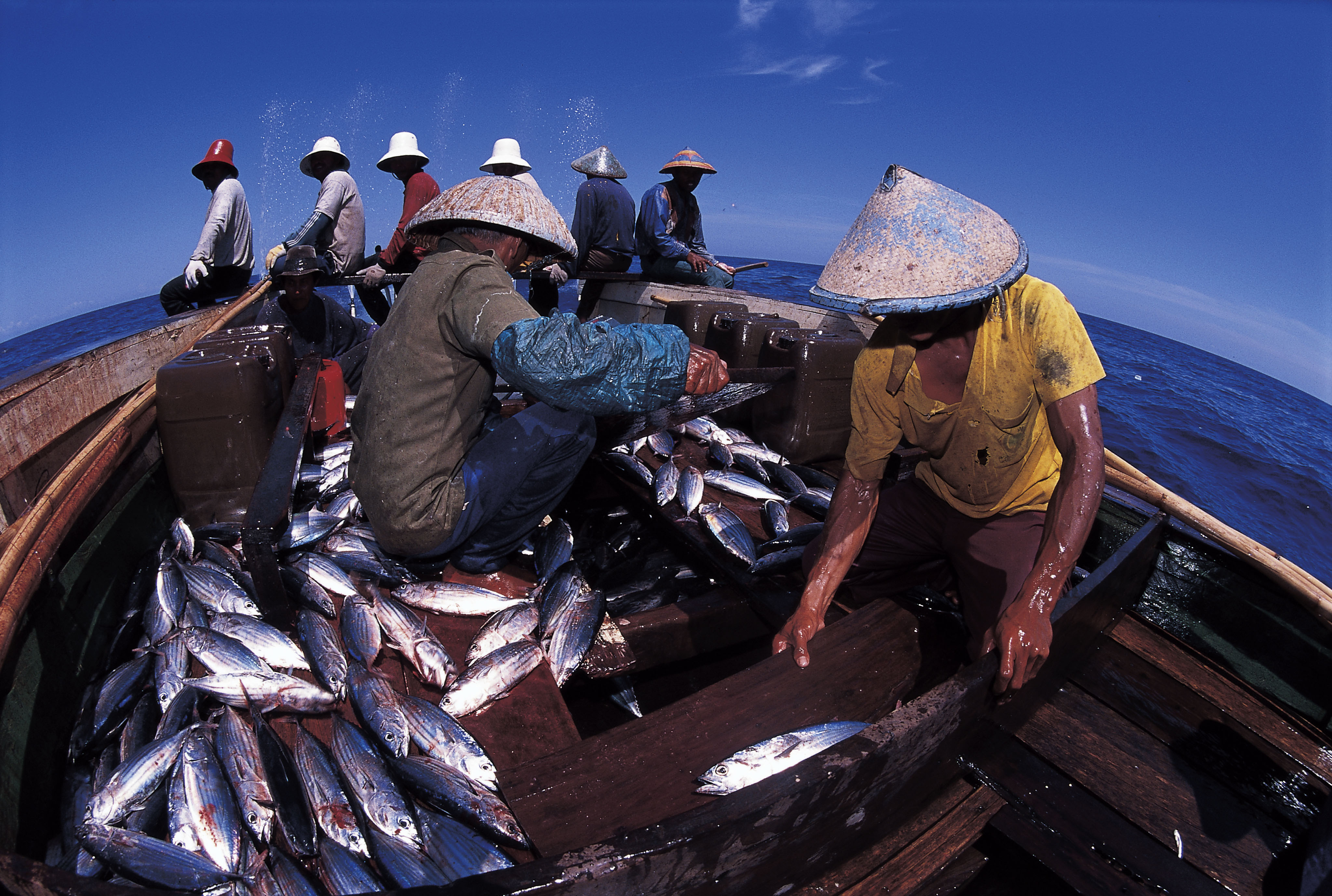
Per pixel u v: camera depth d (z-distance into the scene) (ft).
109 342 12.42
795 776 4.77
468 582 9.23
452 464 8.11
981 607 8.04
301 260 15.67
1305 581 8.13
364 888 5.45
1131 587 9.14
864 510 8.11
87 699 7.22
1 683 6.07
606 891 4.10
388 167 23.36
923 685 7.52
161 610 8.29
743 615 9.41
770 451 13.67
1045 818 6.38
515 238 8.00
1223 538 8.74
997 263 5.86
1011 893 6.34
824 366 13.33
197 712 6.87
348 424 13.62
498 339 7.02
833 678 7.27
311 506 10.58
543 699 7.36
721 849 4.49
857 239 6.12
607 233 25.91
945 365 7.09
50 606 7.47
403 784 6.29
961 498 8.18
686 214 25.46
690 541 10.47
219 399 9.79
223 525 9.87
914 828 6.23
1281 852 6.29
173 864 5.44
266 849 5.74
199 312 16.69
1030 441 7.41
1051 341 6.50
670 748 6.27
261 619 8.30
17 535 6.84
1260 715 7.95
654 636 8.75
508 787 5.84
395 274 21.21
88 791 6.54
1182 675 8.39
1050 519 6.54
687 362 7.66
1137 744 7.35
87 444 9.04
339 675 7.38
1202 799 6.79
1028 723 7.48
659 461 13.19
